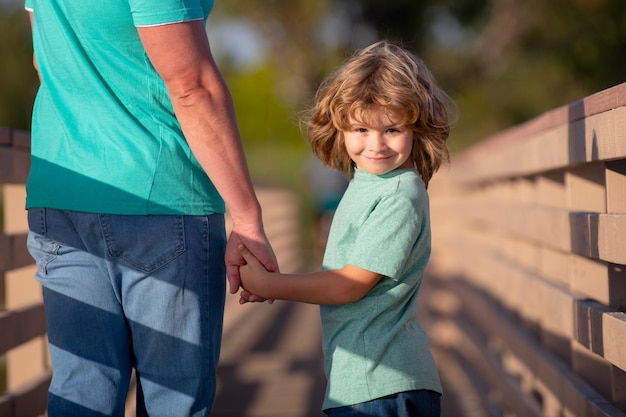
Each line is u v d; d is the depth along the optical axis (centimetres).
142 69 362
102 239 359
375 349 385
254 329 1250
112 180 356
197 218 368
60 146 364
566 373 515
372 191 396
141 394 379
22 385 524
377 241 381
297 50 3166
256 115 6962
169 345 364
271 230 1491
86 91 363
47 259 366
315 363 1006
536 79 3309
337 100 397
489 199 973
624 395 423
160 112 365
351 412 386
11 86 3291
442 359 1100
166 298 362
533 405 614
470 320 1055
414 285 397
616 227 388
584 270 502
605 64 3183
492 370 812
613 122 393
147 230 359
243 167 365
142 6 340
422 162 415
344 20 3212
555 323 547
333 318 396
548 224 562
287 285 381
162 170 360
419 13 3194
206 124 354
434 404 397
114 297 366
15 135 538
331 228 413
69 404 360
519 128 688
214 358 377
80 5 356
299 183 2923
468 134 3391
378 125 389
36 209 367
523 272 701
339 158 429
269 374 949
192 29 346
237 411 786
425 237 396
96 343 362
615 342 392
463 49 3269
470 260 1111
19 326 512
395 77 390
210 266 372
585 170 509
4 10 3297
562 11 3111
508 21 3159
